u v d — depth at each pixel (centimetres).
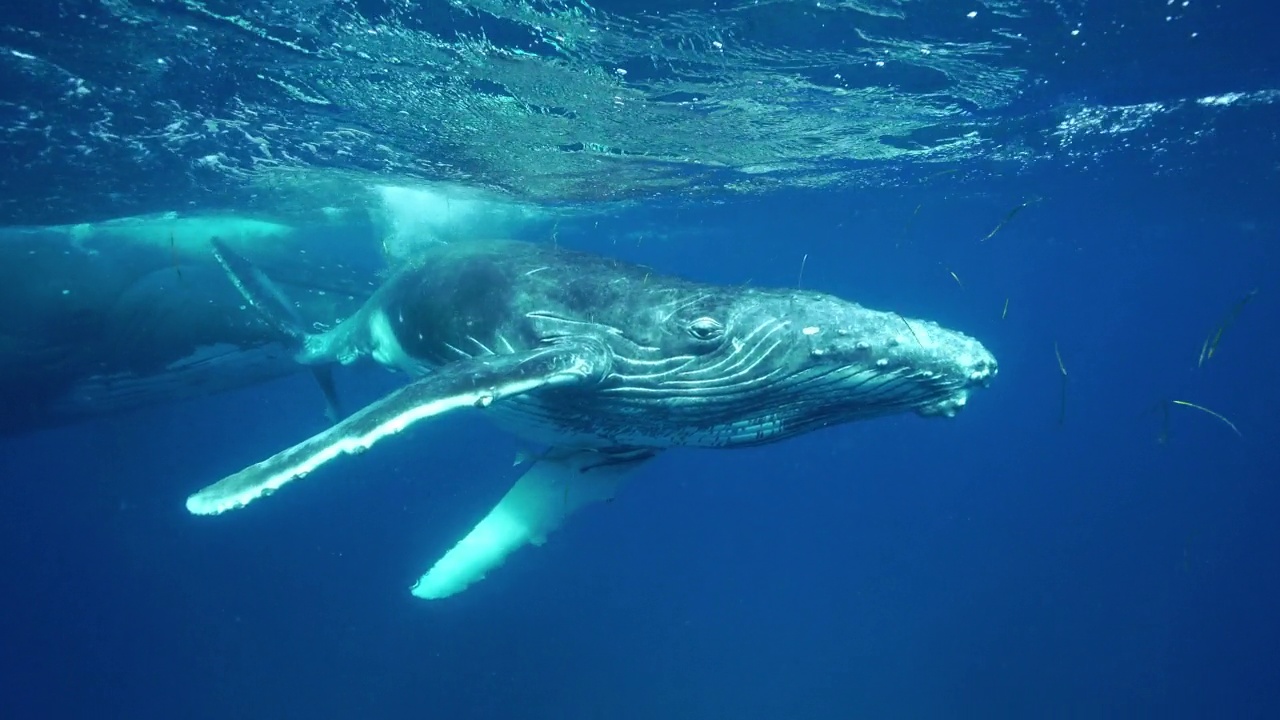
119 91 938
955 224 3450
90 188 1256
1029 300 8062
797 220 3094
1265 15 1068
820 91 1223
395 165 1462
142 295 1155
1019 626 3209
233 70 920
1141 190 2762
